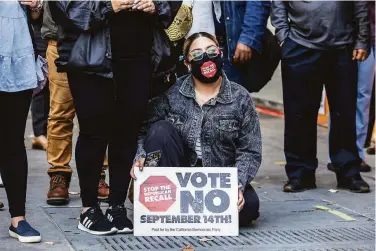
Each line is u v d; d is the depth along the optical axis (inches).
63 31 179.3
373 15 265.4
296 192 243.1
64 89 215.5
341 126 246.2
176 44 199.2
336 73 243.9
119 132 185.0
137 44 179.0
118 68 179.5
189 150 192.4
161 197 186.1
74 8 173.9
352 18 241.1
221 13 230.7
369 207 224.1
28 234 179.0
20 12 172.9
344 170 246.7
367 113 279.1
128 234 187.6
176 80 196.4
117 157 186.7
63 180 217.6
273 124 382.9
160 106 193.3
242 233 191.9
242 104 192.1
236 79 236.1
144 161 186.9
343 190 247.3
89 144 184.9
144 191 185.9
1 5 170.2
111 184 188.2
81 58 175.5
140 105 182.2
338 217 210.8
